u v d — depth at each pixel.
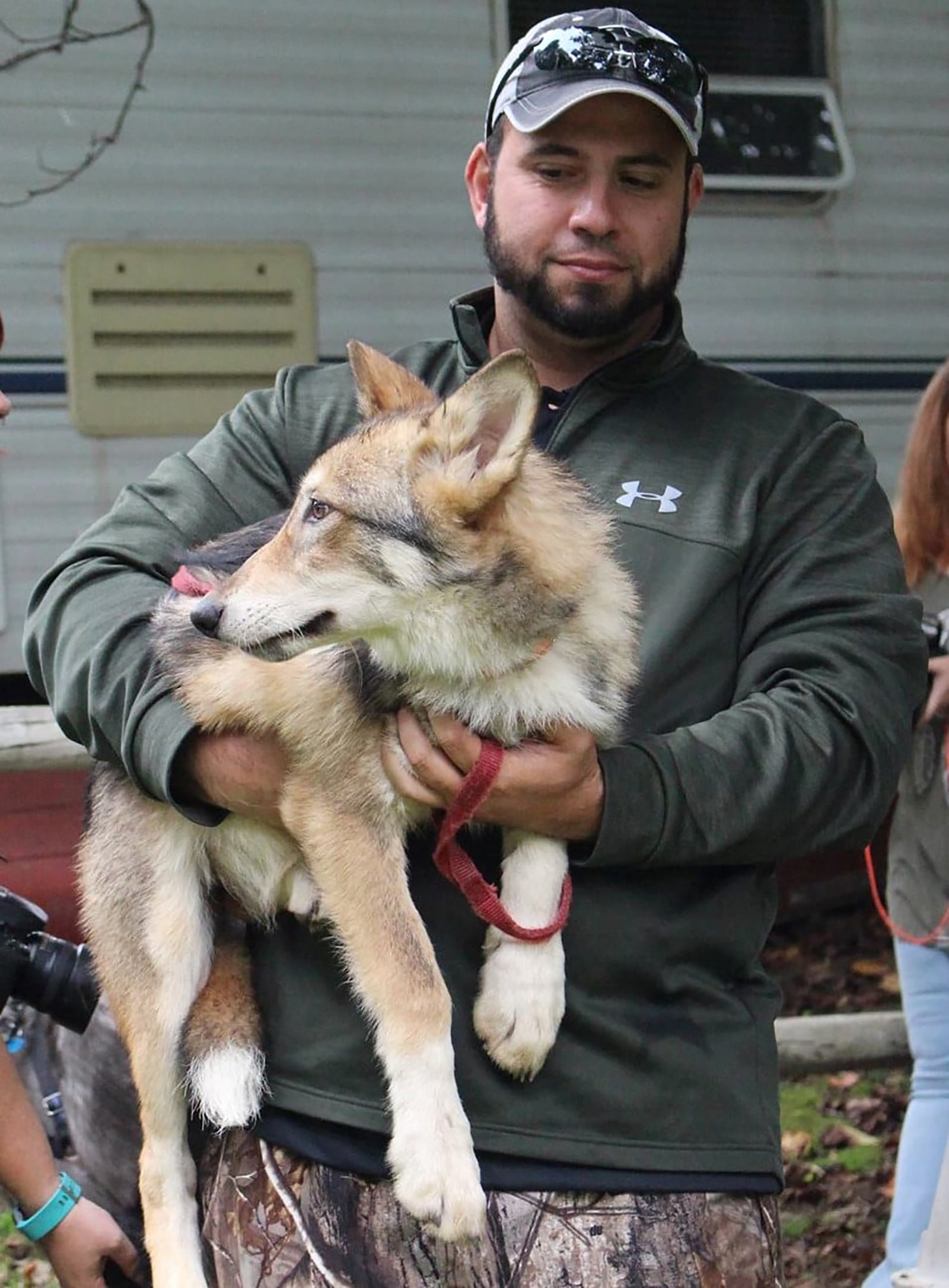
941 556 7.35
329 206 9.93
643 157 4.85
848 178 10.64
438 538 4.48
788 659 4.57
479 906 4.23
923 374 10.95
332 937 4.59
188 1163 4.98
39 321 9.48
